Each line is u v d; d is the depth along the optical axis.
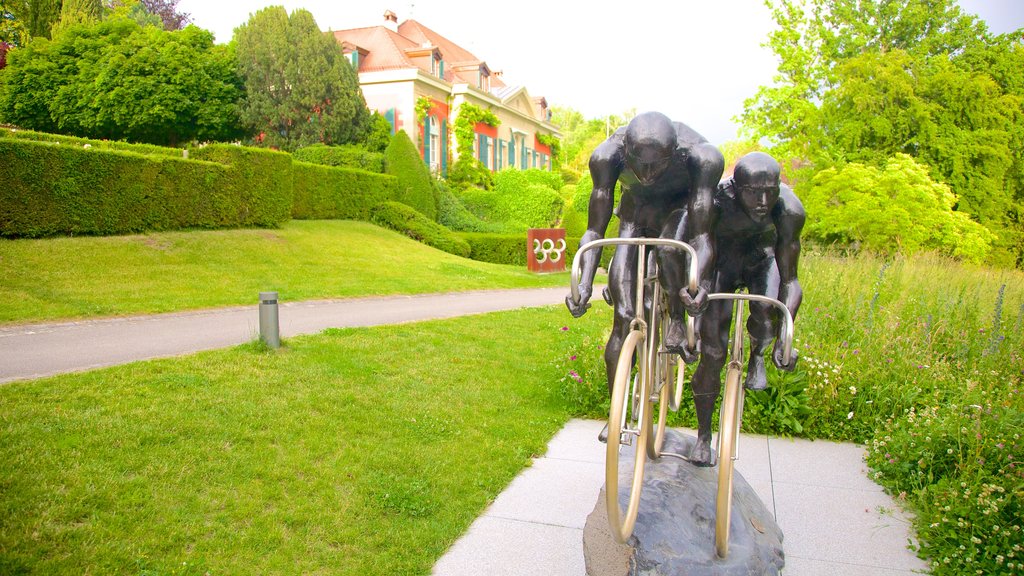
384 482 4.62
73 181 13.26
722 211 3.70
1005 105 22.88
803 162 24.83
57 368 6.63
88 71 27.94
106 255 13.05
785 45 24.66
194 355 7.09
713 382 3.99
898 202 18.06
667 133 3.07
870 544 4.16
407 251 20.98
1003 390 6.01
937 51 25.44
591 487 4.94
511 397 6.91
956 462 4.73
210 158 17.38
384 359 7.83
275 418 5.47
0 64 34.84
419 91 33.41
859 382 6.43
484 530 4.24
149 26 28.77
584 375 7.11
